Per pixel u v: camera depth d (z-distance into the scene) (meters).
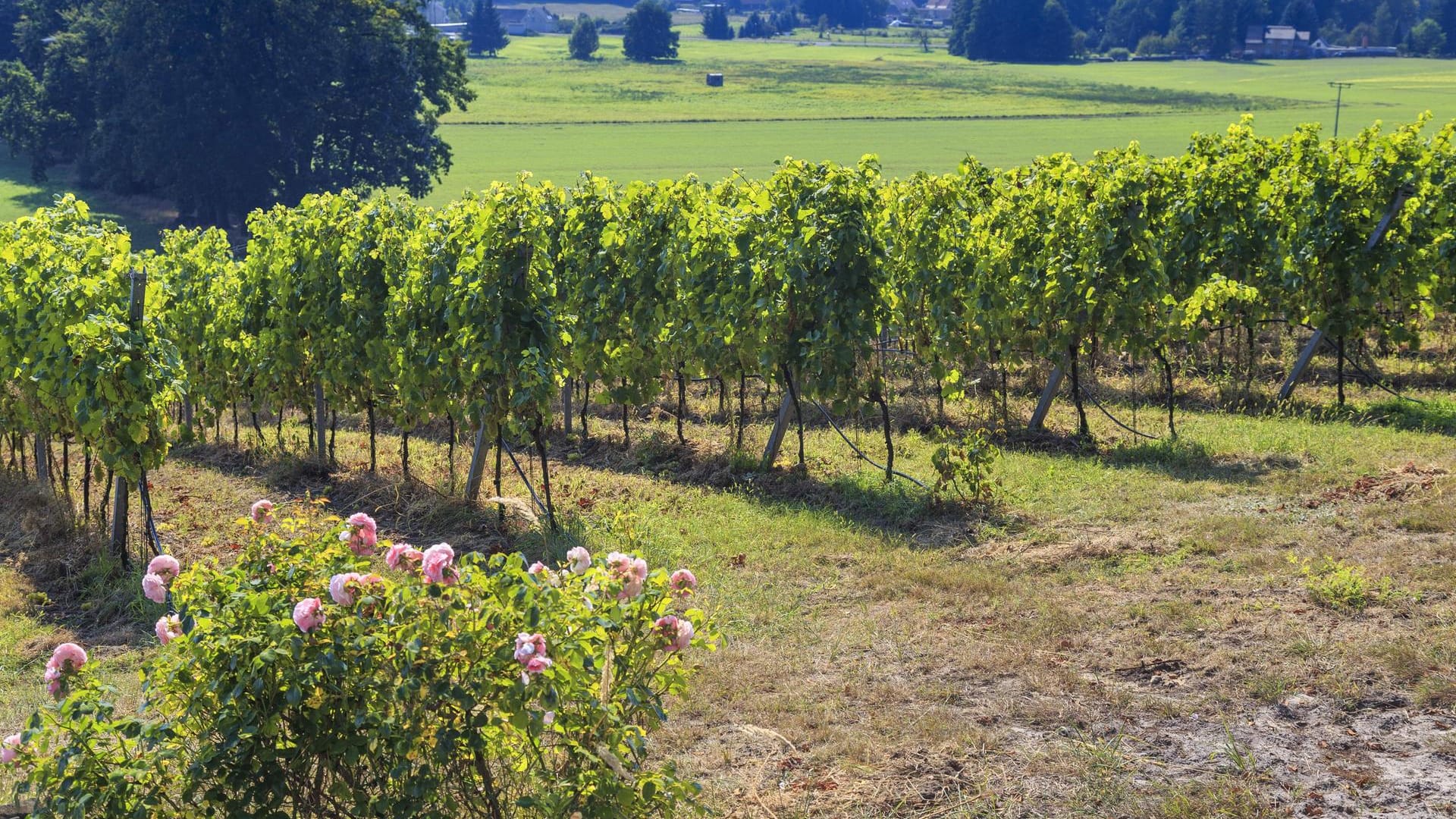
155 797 4.44
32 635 8.63
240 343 14.30
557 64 187.75
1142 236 13.04
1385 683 6.29
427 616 4.42
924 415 14.96
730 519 10.72
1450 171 15.98
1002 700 6.50
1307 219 14.63
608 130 94.31
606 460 13.65
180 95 50.41
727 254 13.28
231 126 51.03
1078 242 13.48
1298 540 8.71
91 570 9.70
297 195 53.78
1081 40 199.88
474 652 4.35
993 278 14.52
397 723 4.36
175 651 4.73
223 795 4.43
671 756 6.01
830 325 11.89
